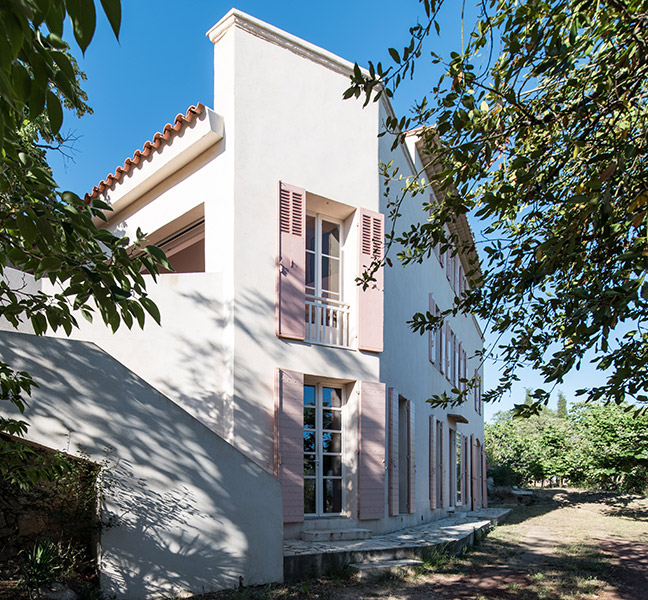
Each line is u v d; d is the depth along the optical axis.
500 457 34.16
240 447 8.52
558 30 4.16
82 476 6.32
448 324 18.28
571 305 4.50
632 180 4.26
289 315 9.32
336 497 9.97
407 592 7.72
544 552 11.77
